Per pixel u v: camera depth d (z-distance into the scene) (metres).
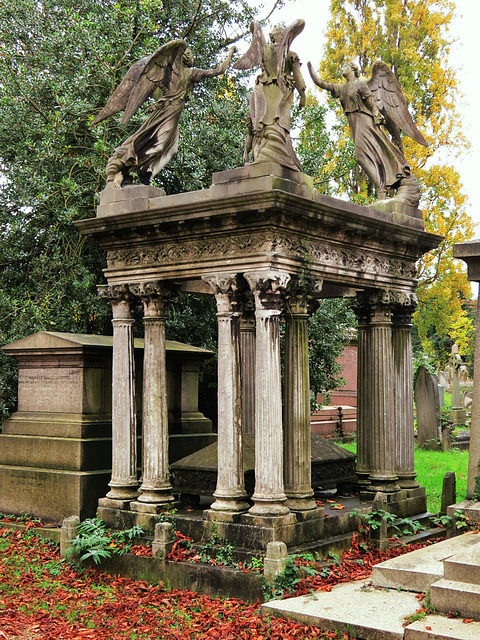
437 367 34.06
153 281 9.85
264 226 8.58
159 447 9.85
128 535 9.48
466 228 25.92
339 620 6.79
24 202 14.75
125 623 7.69
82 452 10.67
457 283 26.27
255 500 8.53
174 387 12.52
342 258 9.73
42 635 7.38
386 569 7.74
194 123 15.80
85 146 15.77
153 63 10.23
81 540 9.42
